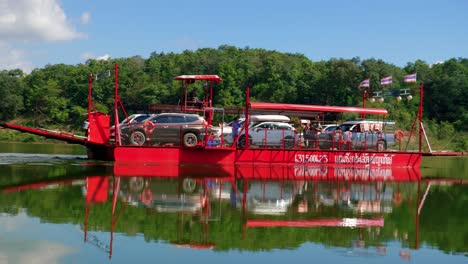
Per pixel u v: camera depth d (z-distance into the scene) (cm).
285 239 1003
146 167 2166
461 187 1998
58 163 2272
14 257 821
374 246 981
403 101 7725
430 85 8175
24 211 1164
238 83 9519
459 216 1325
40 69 11488
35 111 9269
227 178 1917
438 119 7962
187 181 1766
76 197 1357
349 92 7662
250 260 854
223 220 1143
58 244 905
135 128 2333
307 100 8250
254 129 2544
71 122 8712
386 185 1952
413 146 5278
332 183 1922
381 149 2703
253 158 2428
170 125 2367
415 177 2344
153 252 876
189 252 884
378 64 7994
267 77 9444
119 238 959
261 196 1505
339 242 999
